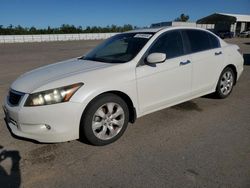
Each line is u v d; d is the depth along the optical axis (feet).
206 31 17.31
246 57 44.16
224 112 16.10
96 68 12.59
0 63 44.75
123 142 12.50
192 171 9.91
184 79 15.10
